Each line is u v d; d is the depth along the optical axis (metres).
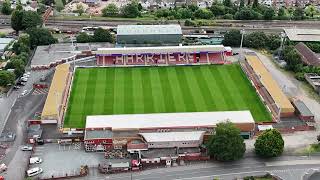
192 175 154.25
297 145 171.00
